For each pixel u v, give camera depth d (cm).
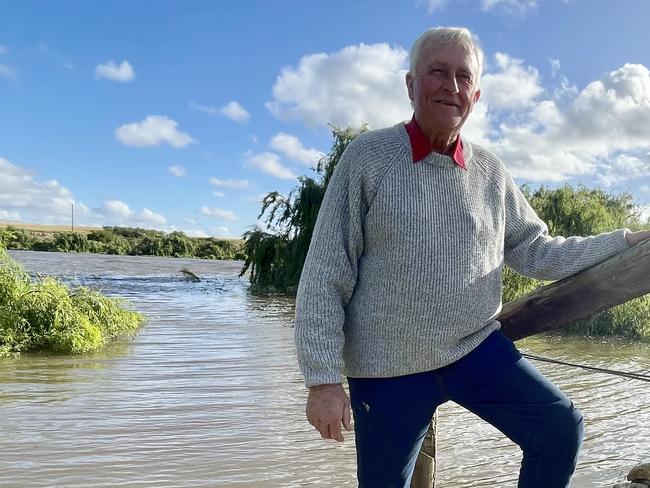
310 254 208
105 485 405
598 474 444
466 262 206
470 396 215
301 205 2320
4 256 959
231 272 4131
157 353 891
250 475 429
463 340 211
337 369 198
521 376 211
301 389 692
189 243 7912
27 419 545
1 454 457
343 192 208
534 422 211
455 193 207
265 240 2414
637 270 206
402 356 205
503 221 225
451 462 468
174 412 582
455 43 203
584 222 1563
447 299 203
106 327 1020
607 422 586
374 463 212
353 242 207
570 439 210
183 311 1536
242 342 1023
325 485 414
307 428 543
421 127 206
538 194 1644
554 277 233
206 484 411
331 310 201
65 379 705
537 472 215
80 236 7350
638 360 988
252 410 596
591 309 231
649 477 413
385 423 208
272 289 2394
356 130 2338
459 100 201
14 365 776
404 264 201
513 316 254
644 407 643
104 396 633
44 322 890
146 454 466
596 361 973
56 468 433
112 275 3212
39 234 7288
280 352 934
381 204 201
